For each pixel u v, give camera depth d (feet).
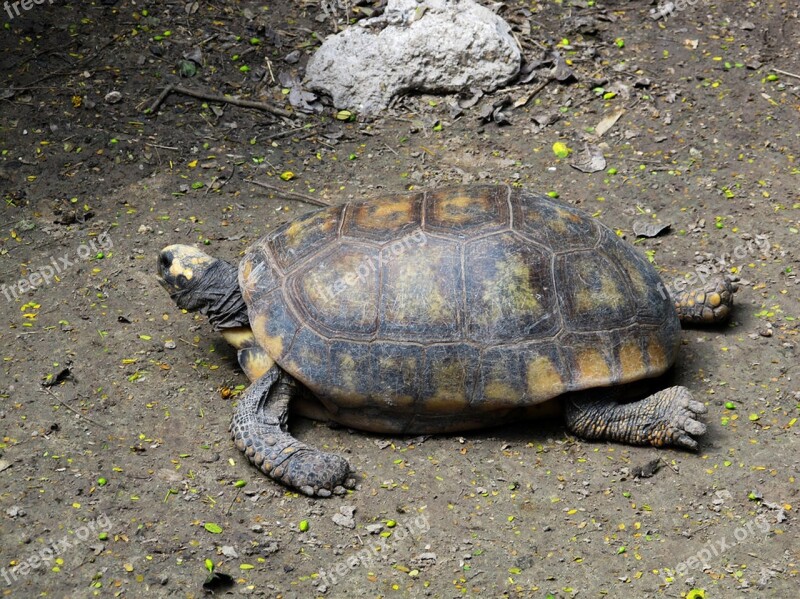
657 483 5.77
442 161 7.09
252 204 6.88
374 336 5.78
